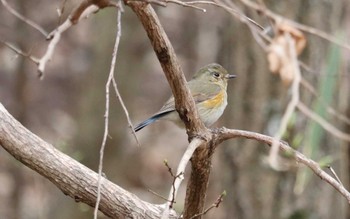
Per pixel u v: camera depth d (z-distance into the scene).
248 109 11.93
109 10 15.76
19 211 16.78
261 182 11.77
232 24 12.12
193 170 7.12
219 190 12.39
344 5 11.73
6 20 17.72
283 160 9.40
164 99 20.41
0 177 17.30
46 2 18.86
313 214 11.62
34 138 7.10
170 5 19.91
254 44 11.87
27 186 17.06
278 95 11.70
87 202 7.18
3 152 17.22
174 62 6.65
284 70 6.28
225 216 12.23
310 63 11.30
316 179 11.63
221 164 12.30
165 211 6.03
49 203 15.88
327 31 11.56
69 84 19.88
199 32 20.27
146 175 19.02
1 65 18.36
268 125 11.76
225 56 12.31
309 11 11.50
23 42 17.69
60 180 7.09
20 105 18.25
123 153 16.11
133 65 16.09
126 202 7.21
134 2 6.12
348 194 6.75
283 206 11.66
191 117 6.98
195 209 7.26
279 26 6.49
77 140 15.88
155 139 20.31
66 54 20.05
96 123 15.80
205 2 6.32
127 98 16.12
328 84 6.86
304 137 10.40
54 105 19.61
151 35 6.42
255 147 11.84
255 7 6.64
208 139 7.01
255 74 11.90
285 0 11.48
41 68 4.97
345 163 11.94
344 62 11.16
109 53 15.77
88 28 20.11
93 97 15.84
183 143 20.34
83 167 7.19
